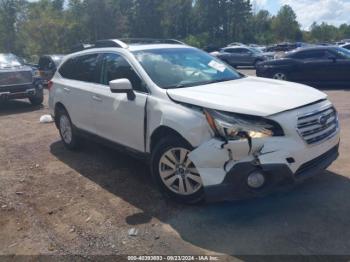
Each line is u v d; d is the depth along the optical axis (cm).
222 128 354
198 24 8569
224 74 505
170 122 395
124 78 479
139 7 6744
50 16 4112
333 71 1271
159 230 370
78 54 606
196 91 410
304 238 342
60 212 420
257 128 347
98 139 545
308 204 401
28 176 535
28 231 385
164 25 7262
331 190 431
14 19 5369
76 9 5103
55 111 654
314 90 435
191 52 534
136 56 480
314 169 380
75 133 607
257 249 330
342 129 691
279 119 354
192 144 377
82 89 558
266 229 359
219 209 402
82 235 371
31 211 427
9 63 1155
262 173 352
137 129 453
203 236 355
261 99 379
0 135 791
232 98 380
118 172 529
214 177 362
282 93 404
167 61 487
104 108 507
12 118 978
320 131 384
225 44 8406
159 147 417
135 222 388
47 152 645
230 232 358
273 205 404
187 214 396
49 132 793
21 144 708
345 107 902
